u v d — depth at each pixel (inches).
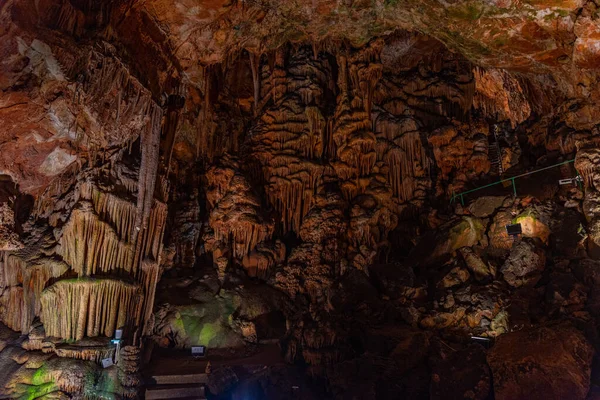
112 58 256.8
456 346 311.9
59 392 240.7
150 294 309.0
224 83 466.9
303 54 466.3
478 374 261.7
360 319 338.3
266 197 441.7
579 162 317.7
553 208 344.8
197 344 358.0
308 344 321.7
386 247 423.8
